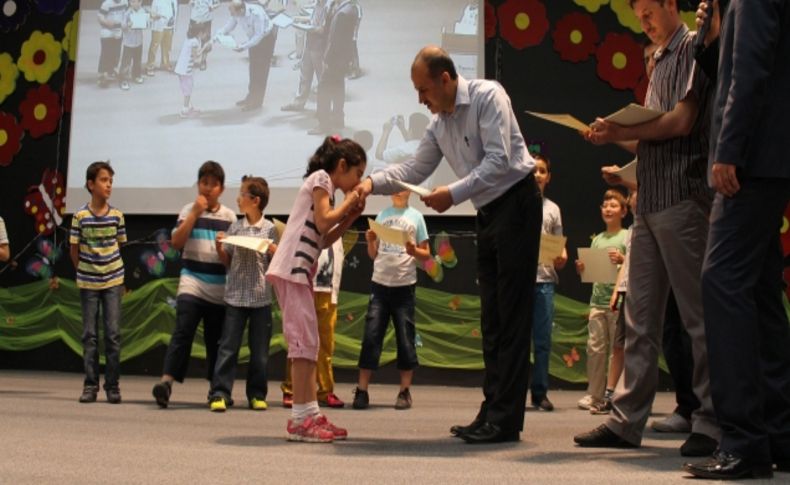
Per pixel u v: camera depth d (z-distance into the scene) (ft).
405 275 14.61
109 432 9.78
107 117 20.51
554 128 19.49
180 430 10.19
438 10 19.71
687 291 8.34
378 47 19.81
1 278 20.66
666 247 8.41
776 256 7.45
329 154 9.76
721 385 6.74
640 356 8.68
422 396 16.52
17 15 21.22
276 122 19.95
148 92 20.44
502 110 9.14
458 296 19.11
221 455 7.94
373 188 9.87
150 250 20.13
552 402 15.93
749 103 6.67
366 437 9.70
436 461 7.64
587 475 6.84
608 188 19.33
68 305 20.31
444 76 9.18
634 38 19.56
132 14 20.66
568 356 18.85
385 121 19.67
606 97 19.53
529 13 19.71
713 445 8.04
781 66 6.92
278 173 19.85
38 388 16.19
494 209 9.32
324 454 8.12
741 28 6.74
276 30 20.15
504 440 9.20
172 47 20.45
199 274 13.98
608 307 14.42
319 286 14.32
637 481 6.53
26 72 21.04
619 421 8.69
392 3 19.85
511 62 19.69
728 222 6.89
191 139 20.17
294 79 20.02
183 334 13.65
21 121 20.97
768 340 7.35
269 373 19.38
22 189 20.79
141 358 19.95
